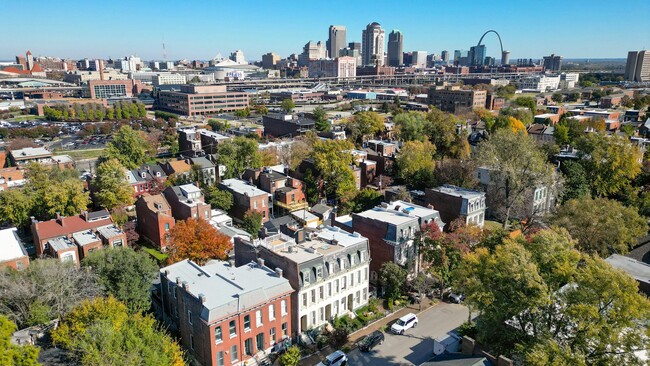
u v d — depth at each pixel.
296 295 53.50
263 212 97.88
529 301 37.47
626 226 67.12
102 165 98.56
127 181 102.62
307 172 108.69
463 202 81.31
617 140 97.12
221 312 47.28
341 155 108.31
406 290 66.50
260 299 50.34
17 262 67.38
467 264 47.84
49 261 56.22
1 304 50.50
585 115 188.38
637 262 57.12
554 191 93.69
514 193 90.81
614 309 35.09
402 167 117.75
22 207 89.81
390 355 52.44
